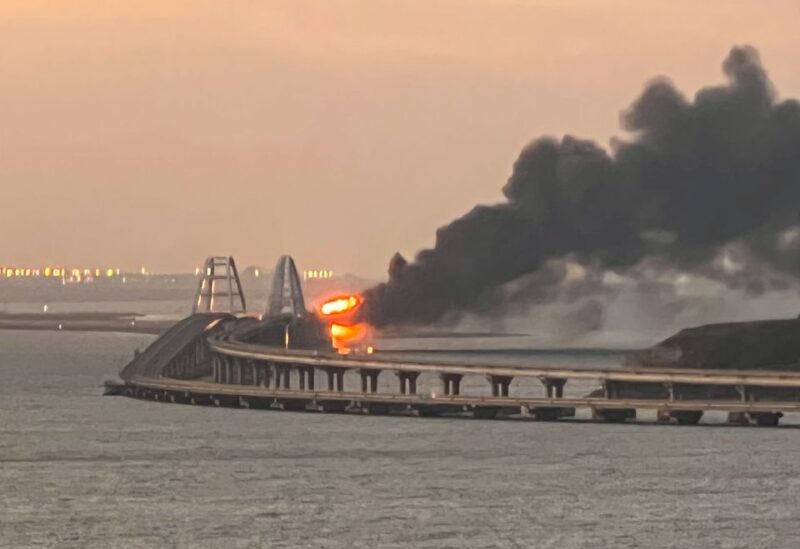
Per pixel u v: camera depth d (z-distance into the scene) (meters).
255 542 165.25
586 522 173.75
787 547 163.00
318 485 196.38
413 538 166.50
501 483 196.38
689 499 185.62
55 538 168.00
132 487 196.75
